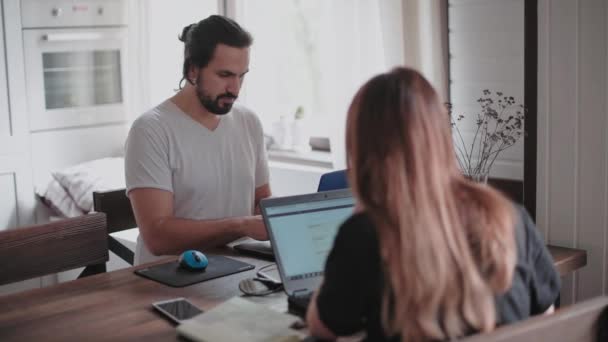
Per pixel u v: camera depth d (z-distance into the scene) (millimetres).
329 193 1893
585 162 2467
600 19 2371
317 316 1322
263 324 1604
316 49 3867
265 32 4023
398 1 2912
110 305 1829
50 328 1681
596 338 1360
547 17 2482
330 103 3307
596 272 2492
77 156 3965
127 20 4031
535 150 2574
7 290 3658
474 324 1229
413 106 1236
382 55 3109
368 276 1255
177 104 2426
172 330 1661
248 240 2414
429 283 1191
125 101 4094
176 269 2100
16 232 2121
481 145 2854
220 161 2451
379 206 1241
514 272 1339
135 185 2320
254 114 2611
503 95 2777
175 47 4000
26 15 3695
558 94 2496
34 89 3766
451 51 2920
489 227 1260
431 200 1217
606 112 2396
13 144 3719
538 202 2598
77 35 3842
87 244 2271
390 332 1244
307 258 1806
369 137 1248
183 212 2424
